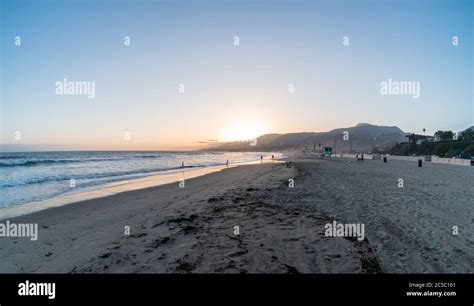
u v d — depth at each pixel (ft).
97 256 20.13
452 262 18.54
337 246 21.04
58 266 19.25
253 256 19.15
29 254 21.95
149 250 20.57
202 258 18.94
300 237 23.00
